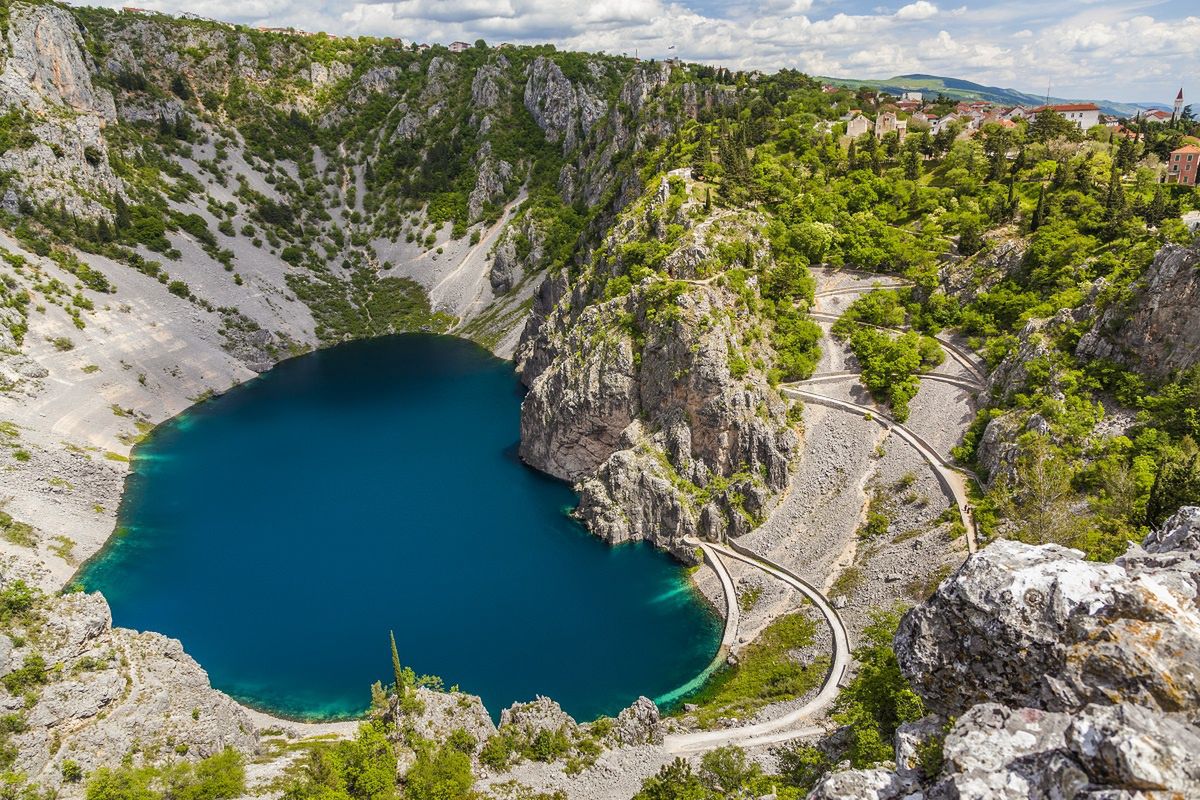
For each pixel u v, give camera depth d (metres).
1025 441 90.50
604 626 101.62
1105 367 93.56
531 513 132.38
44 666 69.12
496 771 68.94
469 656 95.56
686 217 147.12
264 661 94.38
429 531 126.19
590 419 137.62
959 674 32.75
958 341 122.00
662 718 83.12
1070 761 23.67
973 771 25.61
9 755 62.28
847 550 101.88
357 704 86.88
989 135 169.88
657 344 129.50
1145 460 80.44
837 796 30.42
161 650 77.69
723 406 119.81
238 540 122.94
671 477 122.62
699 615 103.88
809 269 146.38
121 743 67.00
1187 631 27.02
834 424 120.00
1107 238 116.06
